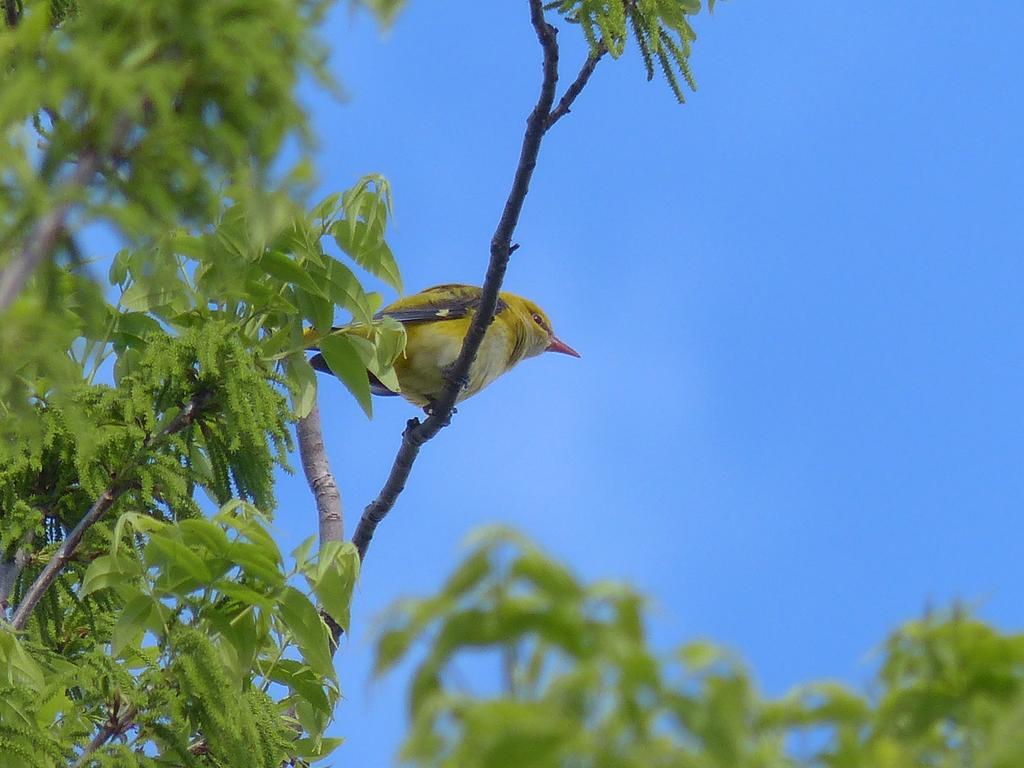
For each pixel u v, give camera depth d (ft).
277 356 42.70
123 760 32.45
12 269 18.24
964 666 14.39
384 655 13.41
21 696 33.58
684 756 12.21
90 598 40.45
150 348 39.29
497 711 12.39
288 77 19.76
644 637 13.15
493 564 13.39
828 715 13.88
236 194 20.31
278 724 36.91
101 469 38.55
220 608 37.19
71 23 19.83
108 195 19.22
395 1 21.25
